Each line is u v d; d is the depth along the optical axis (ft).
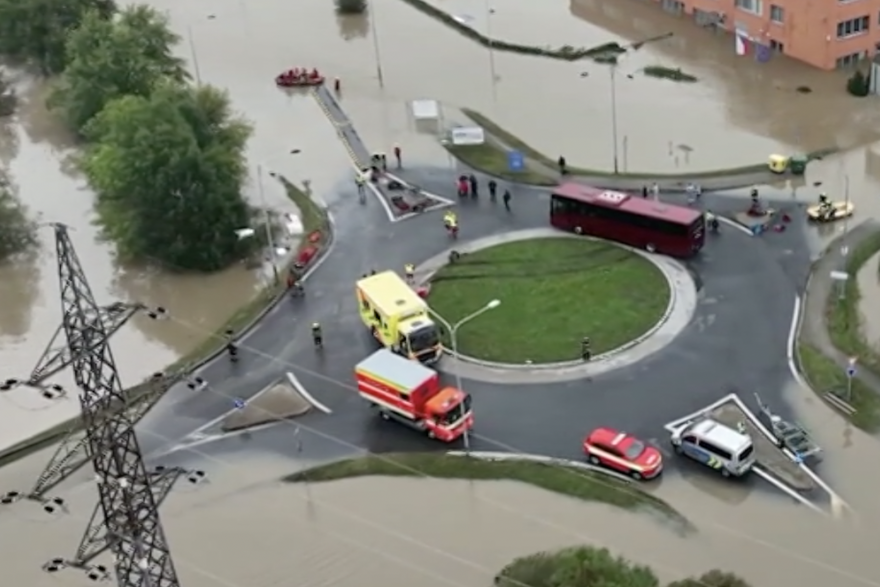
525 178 578.25
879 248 499.10
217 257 528.63
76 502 397.39
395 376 410.52
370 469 399.65
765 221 520.01
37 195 617.62
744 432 394.73
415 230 540.52
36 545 378.94
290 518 382.22
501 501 380.58
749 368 429.79
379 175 593.01
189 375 417.49
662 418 408.87
